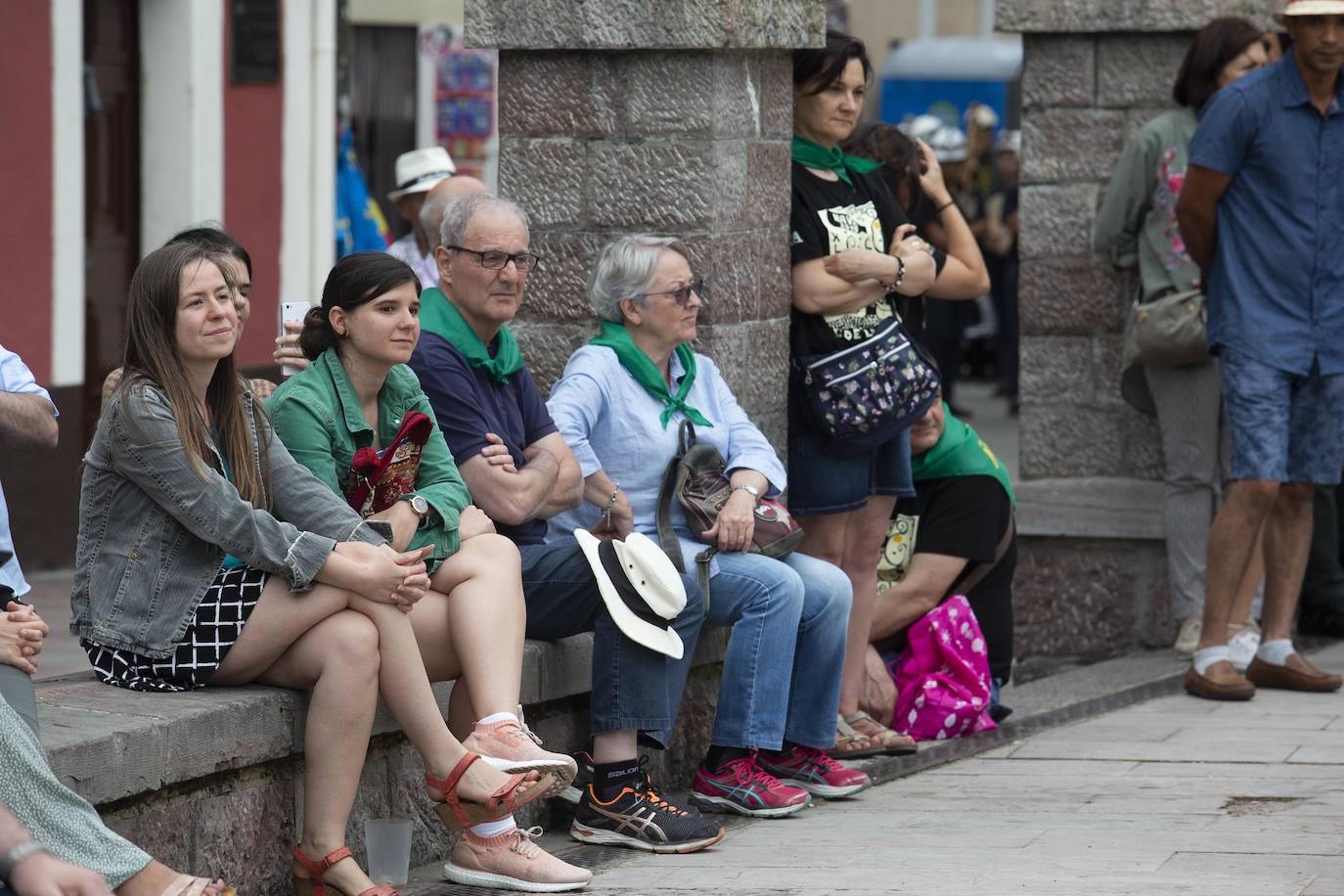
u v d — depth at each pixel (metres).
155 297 14.12
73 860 11.90
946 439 21.42
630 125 19.75
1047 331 27.03
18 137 32.28
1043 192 26.91
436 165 26.41
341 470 15.47
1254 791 18.30
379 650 14.45
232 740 13.98
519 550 17.09
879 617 21.31
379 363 15.52
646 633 16.44
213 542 14.09
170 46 35.25
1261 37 24.62
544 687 16.97
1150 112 26.36
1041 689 23.88
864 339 20.09
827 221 20.36
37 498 32.59
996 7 26.59
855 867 15.70
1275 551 23.33
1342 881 15.06
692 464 18.05
